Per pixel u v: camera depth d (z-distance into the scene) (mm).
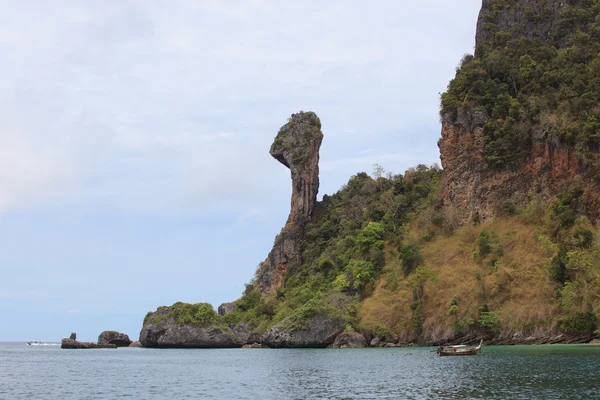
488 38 146250
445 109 133250
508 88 129375
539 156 116375
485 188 123250
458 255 115750
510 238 109812
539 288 96000
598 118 107938
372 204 151125
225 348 133250
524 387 44031
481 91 130250
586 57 123000
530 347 85625
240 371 68500
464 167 127875
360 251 136125
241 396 46969
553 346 85688
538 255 102188
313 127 172125
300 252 161125
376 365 68812
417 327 107562
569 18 133625
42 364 89375
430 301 109000
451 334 100750
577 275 90875
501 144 121250
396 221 139625
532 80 126000
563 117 114312
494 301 99875
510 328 94000
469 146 126938
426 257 121375
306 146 169375
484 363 63031
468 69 135125
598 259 90188
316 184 170875
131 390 52625
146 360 93500
